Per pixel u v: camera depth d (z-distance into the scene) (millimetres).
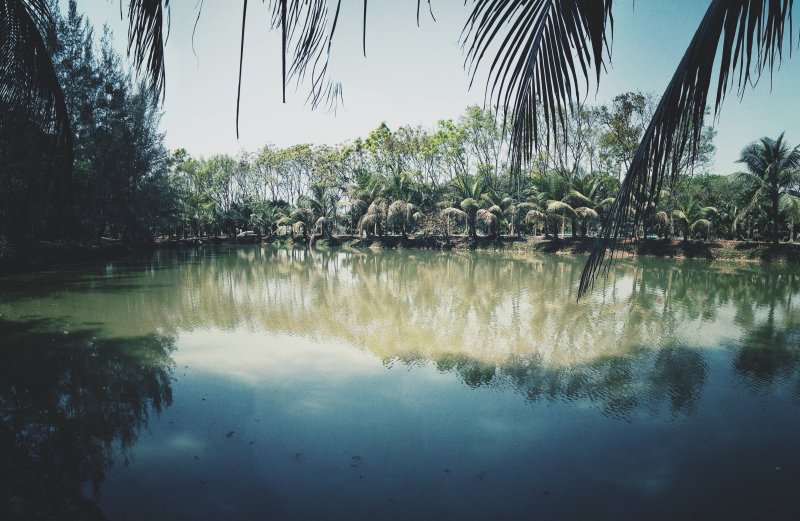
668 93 1271
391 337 7082
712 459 3510
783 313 8891
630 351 6312
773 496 3053
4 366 5660
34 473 3207
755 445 3723
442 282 13469
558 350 6371
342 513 2867
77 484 3129
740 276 14617
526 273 15711
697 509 2918
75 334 7219
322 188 36344
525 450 3643
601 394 4773
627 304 9797
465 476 3279
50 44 2730
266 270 17109
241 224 43219
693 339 6953
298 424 4098
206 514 2838
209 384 5066
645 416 4258
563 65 1354
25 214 13633
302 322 8141
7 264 14328
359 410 4387
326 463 3455
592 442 3762
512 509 2912
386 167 34750
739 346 6578
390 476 3273
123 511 2848
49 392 4836
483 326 7809
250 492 3076
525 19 1415
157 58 1271
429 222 29453
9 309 9109
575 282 13297
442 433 3914
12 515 2629
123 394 4785
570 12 1305
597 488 3137
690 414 4316
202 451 3613
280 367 5637
